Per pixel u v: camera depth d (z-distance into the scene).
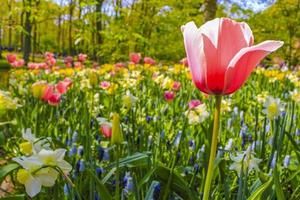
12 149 0.80
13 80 1.68
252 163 0.50
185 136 0.75
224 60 0.32
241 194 0.43
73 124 0.91
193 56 0.33
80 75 2.16
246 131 0.85
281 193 0.40
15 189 0.63
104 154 0.64
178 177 0.52
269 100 0.68
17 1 2.39
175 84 1.39
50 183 0.39
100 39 3.68
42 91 0.88
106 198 0.42
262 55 0.31
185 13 3.63
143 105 1.20
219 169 0.56
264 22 3.94
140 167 0.56
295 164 0.71
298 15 4.01
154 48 3.77
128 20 3.32
